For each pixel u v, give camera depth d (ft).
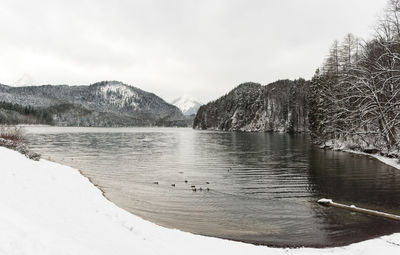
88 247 27.81
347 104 155.02
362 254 37.70
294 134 384.68
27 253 21.59
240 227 49.80
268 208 60.23
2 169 44.98
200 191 73.46
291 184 81.46
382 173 95.09
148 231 41.55
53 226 30.30
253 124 533.14
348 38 170.91
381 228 48.88
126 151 163.94
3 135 111.65
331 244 43.11
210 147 191.83
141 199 65.26
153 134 403.95
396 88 120.78
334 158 131.54
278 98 510.58
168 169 105.19
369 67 136.26
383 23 126.52
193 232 47.55
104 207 48.60
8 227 24.17
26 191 39.45
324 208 60.03
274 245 42.96
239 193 71.87
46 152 152.66
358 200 65.77
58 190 47.55
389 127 119.96
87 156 139.03
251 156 141.69
